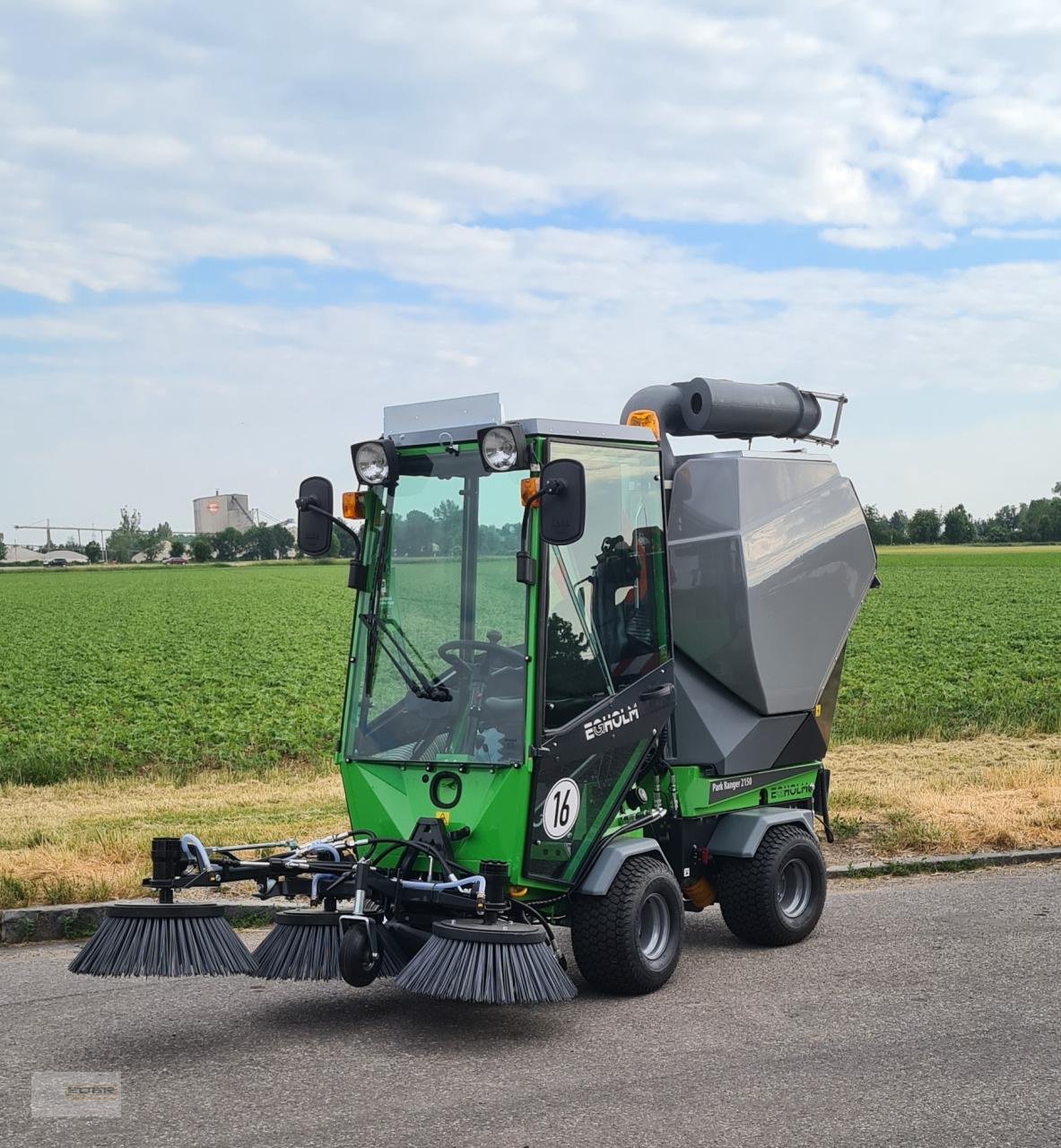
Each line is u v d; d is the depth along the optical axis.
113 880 8.71
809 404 9.30
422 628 6.71
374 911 6.26
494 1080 5.40
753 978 7.21
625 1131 4.79
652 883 6.89
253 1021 6.37
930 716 20.47
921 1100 5.14
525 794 6.27
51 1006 6.61
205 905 6.15
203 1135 4.74
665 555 7.52
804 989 6.94
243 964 6.19
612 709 6.89
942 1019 6.31
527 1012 6.54
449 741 6.52
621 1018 6.40
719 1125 4.86
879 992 6.84
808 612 8.52
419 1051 5.84
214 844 10.12
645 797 7.54
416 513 6.82
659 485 7.52
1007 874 10.08
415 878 6.41
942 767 15.39
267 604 61.44
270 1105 5.08
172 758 17.78
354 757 6.75
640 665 7.23
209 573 109.62
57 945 7.96
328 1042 5.98
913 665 27.69
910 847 10.77
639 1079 5.41
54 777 16.45
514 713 6.37
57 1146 4.61
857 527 9.05
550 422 6.62
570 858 6.61
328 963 6.38
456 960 5.72
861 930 8.36
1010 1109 5.03
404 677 6.70
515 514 6.52
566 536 6.10
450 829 6.39
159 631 43.72
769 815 8.12
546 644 6.43
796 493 8.59
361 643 6.89
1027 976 7.12
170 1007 6.62
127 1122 4.88
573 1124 4.87
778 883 7.94
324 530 6.72
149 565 140.62
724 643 8.04
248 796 14.32
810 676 8.59
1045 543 135.88
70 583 90.81
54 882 8.64
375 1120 4.90
